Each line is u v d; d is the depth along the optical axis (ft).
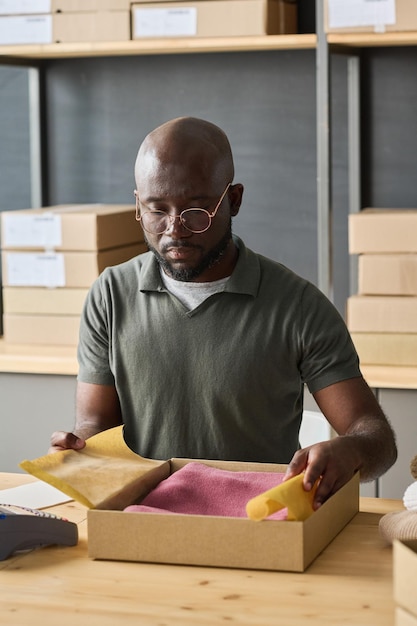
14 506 6.13
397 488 10.85
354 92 12.22
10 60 12.82
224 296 7.46
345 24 10.93
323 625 4.70
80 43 11.86
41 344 12.33
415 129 12.26
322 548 5.69
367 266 11.16
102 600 5.04
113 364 7.73
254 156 12.84
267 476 6.33
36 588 5.20
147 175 6.98
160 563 5.53
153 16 11.57
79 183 13.58
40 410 11.83
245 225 12.99
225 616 4.82
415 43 11.32
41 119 13.52
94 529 5.60
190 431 7.50
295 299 7.45
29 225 12.13
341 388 7.36
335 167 12.53
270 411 7.48
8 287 12.37
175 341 7.48
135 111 13.23
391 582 5.21
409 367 11.06
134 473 6.25
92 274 11.97
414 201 12.38
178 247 7.04
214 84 12.86
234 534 5.41
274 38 11.26
